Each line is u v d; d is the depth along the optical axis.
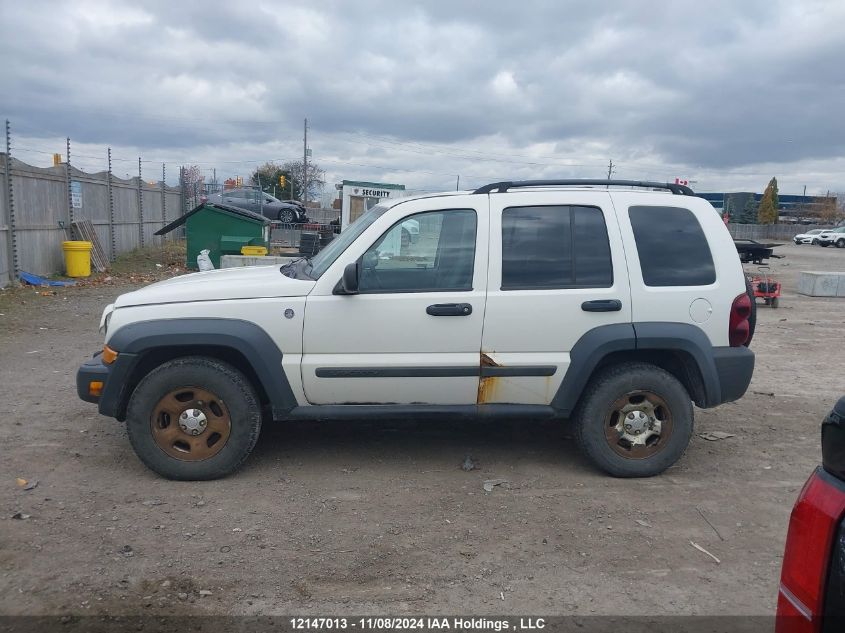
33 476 4.96
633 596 3.65
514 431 6.20
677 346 4.96
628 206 5.12
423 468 5.31
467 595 3.63
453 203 5.02
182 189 29.94
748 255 22.73
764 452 5.82
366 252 4.95
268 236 20.52
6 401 6.73
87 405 6.64
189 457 4.91
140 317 4.84
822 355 10.02
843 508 2.00
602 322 4.96
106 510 4.47
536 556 4.03
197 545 4.06
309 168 75.88
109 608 3.43
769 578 3.86
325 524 4.36
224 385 4.83
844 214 79.69
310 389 4.93
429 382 4.95
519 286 4.96
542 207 5.06
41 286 14.78
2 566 3.77
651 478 5.18
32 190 15.49
